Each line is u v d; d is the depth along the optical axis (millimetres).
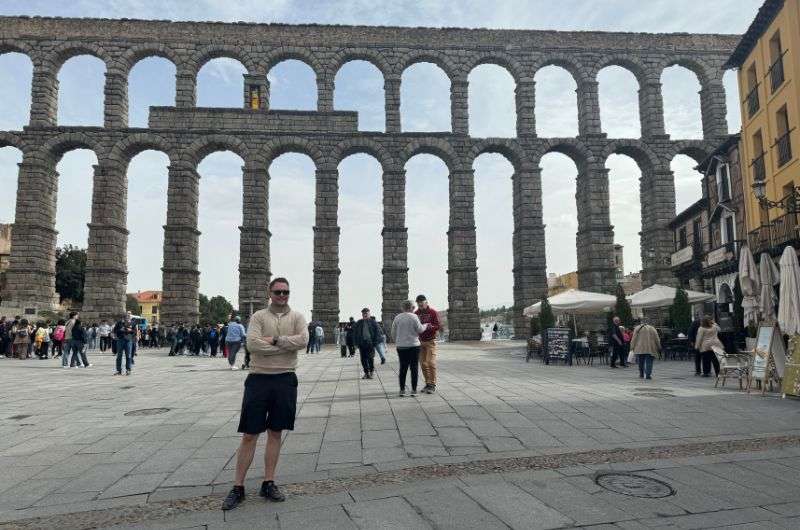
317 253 38969
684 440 7047
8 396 12062
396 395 11242
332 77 41594
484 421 8328
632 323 24766
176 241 38094
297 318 5293
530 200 40375
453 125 41500
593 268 39750
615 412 9078
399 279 39000
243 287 37875
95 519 4512
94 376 16828
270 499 4832
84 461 6414
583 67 42469
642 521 4207
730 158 27094
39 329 25719
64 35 39906
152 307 119875
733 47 43125
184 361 24562
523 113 41688
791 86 19797
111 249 37750
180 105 40094
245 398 4973
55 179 39594
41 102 39094
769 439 7074
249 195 38844
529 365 19906
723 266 26156
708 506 4551
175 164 38719
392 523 4188
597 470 5602
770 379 11414
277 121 40469
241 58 41156
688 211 33406
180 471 5938
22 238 37312
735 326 21078
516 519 4242
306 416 8914
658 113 42125
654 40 42938
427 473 5578
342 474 5598
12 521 4523
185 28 40844
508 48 42406
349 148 40281
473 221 39906
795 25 19516
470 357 24672
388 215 39656
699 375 15578
